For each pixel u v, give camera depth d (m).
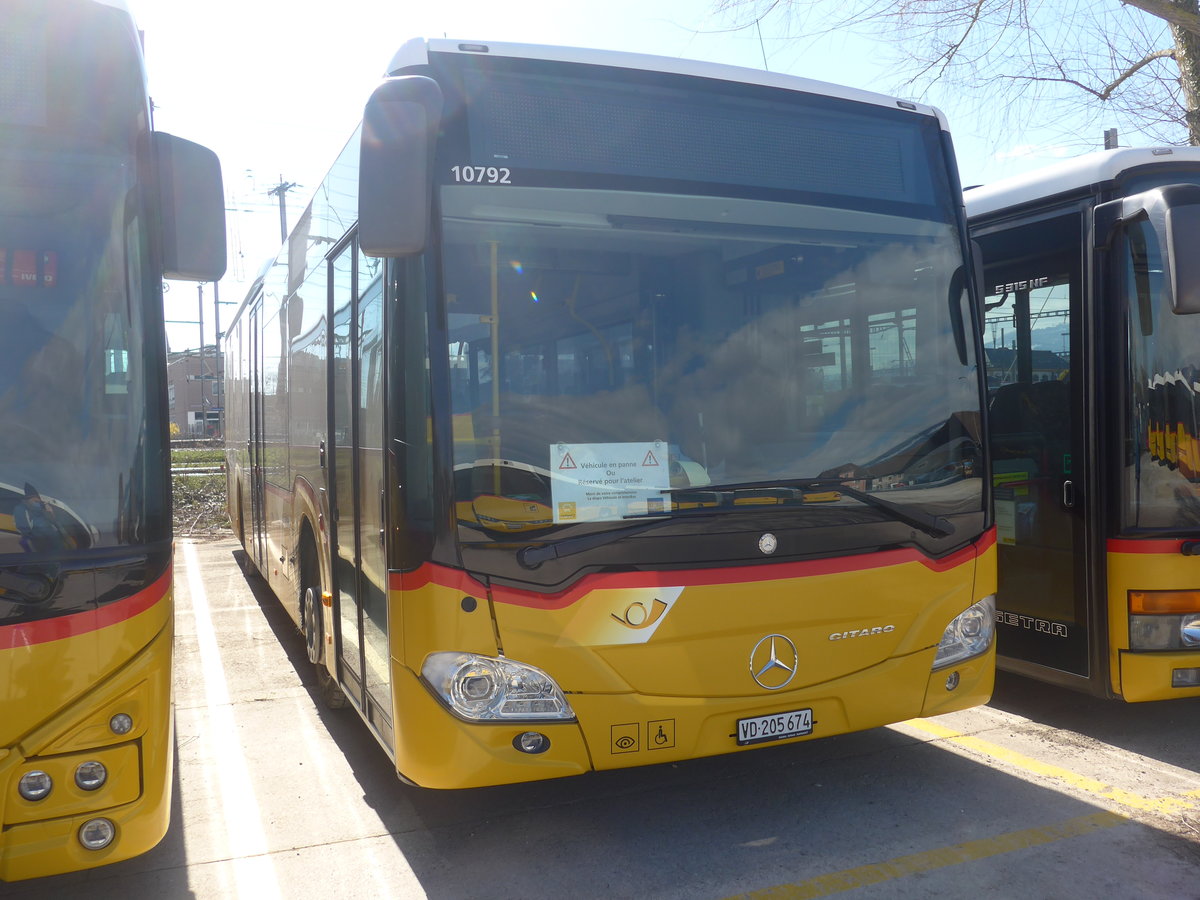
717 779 4.76
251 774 4.95
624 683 3.63
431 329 3.55
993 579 4.39
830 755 5.05
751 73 4.16
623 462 3.70
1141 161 5.01
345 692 4.89
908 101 4.51
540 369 3.66
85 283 3.21
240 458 10.01
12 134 3.19
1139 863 3.78
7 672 2.93
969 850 3.92
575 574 3.58
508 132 3.74
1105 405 4.92
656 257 3.88
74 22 3.29
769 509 3.86
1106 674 4.96
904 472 4.15
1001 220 5.64
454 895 3.67
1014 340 5.55
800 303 4.08
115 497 3.16
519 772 3.54
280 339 6.89
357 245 4.38
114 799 3.09
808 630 3.89
